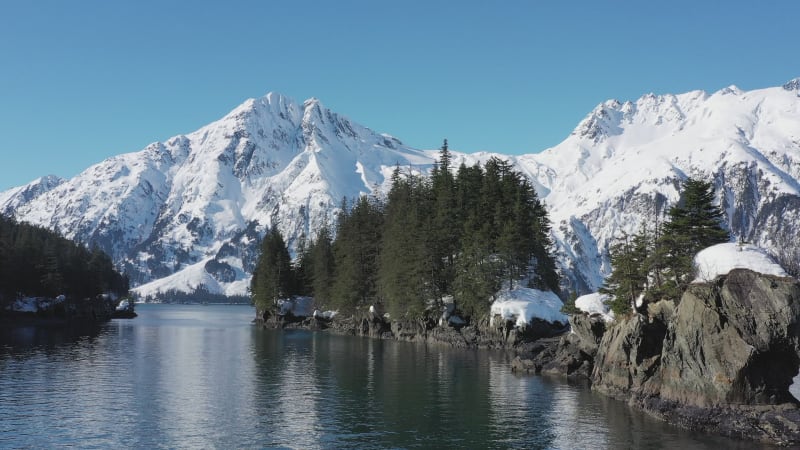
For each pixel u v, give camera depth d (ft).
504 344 287.69
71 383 181.06
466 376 197.36
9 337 331.77
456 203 362.94
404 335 350.43
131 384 180.24
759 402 125.59
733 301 126.93
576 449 114.93
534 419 137.49
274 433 125.70
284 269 505.66
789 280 123.85
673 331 141.38
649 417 139.03
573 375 195.31
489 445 117.70
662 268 168.04
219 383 182.91
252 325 522.06
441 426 131.34
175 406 149.89
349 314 419.95
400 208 384.06
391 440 121.08
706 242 166.40
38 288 528.22
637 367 155.84
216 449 114.93
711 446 115.65
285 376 196.95
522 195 340.80
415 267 336.49
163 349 281.33
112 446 116.26
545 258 340.59
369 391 170.40
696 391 133.49
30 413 141.49
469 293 312.91
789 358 126.62
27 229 602.44
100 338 340.80
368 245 408.46
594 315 202.18
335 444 118.32
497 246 311.68
